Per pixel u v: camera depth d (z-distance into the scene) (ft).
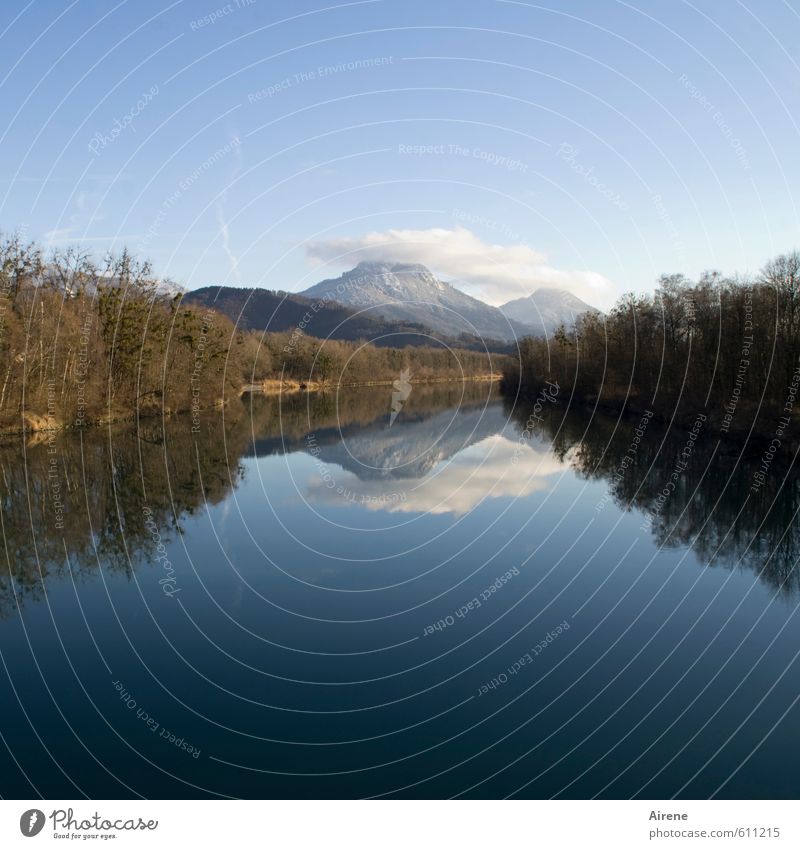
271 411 243.81
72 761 38.45
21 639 54.80
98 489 109.29
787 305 136.56
